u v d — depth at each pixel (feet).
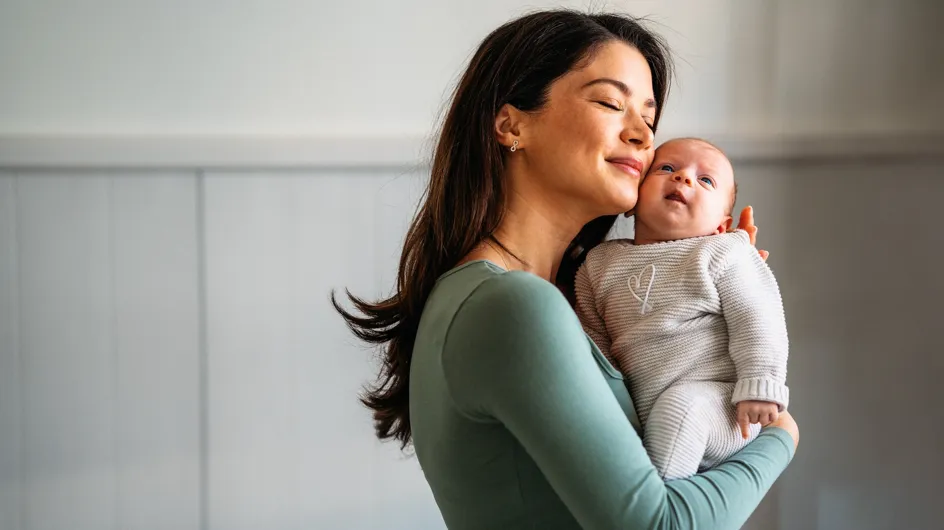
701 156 4.06
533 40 3.63
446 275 3.50
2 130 6.49
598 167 3.55
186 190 6.65
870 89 7.19
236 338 6.76
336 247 6.81
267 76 6.72
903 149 7.12
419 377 3.45
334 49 6.77
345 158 6.73
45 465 6.64
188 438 6.77
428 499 7.04
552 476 2.90
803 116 7.15
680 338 3.64
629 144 3.62
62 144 6.42
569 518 3.20
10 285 6.51
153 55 6.62
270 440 6.84
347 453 6.93
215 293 6.72
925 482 7.36
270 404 6.83
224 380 6.77
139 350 6.67
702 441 3.37
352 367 6.89
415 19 6.82
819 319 7.20
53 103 6.53
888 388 7.30
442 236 3.69
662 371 3.61
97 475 6.69
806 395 7.24
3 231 6.47
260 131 6.73
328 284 6.82
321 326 6.83
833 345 7.23
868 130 7.19
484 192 3.62
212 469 6.80
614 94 3.60
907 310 7.27
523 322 2.92
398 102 6.83
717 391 3.52
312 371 6.85
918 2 7.19
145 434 6.72
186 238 6.67
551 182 3.61
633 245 3.92
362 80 6.80
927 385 7.32
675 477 3.30
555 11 3.78
